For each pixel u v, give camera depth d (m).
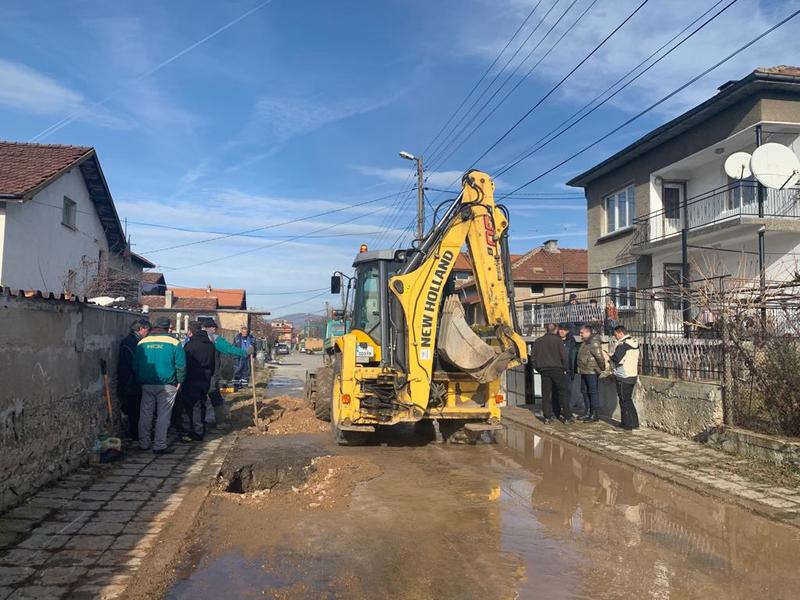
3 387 5.21
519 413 12.10
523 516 5.65
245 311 21.84
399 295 8.38
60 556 4.42
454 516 5.63
